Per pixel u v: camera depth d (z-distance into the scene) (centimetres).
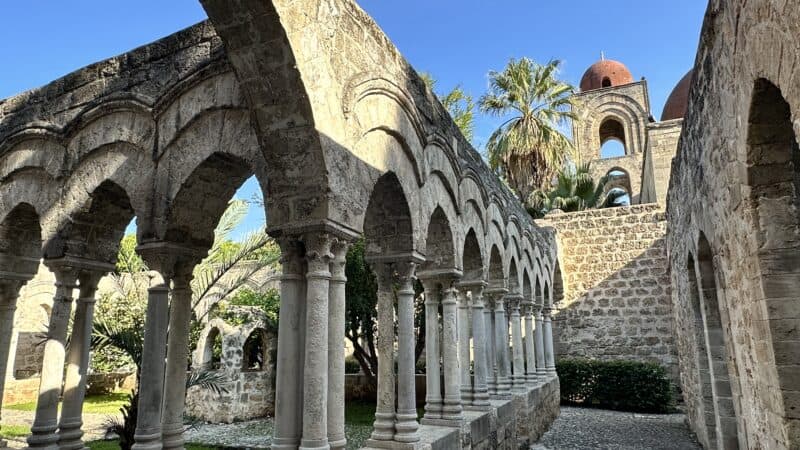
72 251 615
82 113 614
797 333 421
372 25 549
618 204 2586
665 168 2080
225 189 564
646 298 1647
